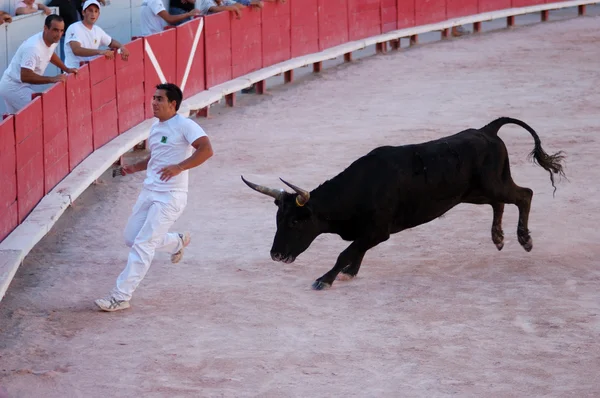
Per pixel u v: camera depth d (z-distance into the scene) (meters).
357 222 14.49
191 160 13.20
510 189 15.39
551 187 20.27
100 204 19.69
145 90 25.61
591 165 22.02
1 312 13.67
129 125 24.58
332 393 10.85
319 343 12.37
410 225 14.88
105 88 22.78
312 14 36.19
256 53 32.72
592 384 11.00
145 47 25.45
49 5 27.81
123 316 13.45
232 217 18.53
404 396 10.75
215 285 14.75
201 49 29.11
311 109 29.73
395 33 41.31
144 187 13.69
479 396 10.71
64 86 19.75
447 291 14.30
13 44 24.38
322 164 22.50
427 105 29.81
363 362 11.73
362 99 31.17
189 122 13.39
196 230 17.70
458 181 14.85
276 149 24.25
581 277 14.83
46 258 16.19
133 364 11.79
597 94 31.38
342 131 26.22
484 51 41.53
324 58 36.00
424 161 14.63
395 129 26.23
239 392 10.92
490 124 15.66
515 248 16.39
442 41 44.91
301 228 14.12
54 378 11.38
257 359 11.87
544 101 30.27
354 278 14.98
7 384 11.21
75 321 13.28
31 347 12.37
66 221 18.47
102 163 20.83
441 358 11.81
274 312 13.53
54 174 19.00
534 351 11.98
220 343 12.41
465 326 12.88
